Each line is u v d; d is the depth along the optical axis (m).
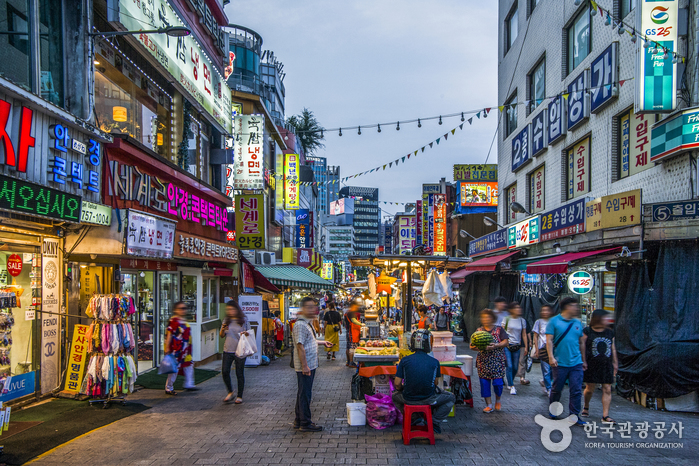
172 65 10.08
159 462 5.30
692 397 7.66
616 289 9.27
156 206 9.63
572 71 13.59
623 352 8.66
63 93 7.36
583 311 12.40
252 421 7.05
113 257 9.06
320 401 8.47
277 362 13.88
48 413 6.93
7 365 6.83
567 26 14.02
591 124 12.23
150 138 10.15
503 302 9.37
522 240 16.08
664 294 8.15
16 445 5.67
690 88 8.42
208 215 12.77
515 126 19.81
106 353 7.53
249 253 18.00
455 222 36.22
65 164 6.93
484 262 16.83
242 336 8.30
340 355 15.66
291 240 28.88
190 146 12.27
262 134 15.84
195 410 7.71
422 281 13.00
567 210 12.27
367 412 6.86
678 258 8.16
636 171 10.22
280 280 16.27
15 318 6.95
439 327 16.62
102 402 7.55
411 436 6.00
